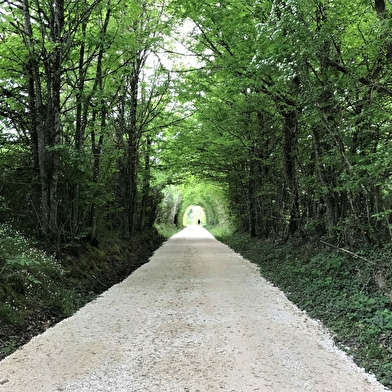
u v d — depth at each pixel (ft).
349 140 26.71
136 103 62.75
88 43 34.63
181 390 12.20
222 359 14.88
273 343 16.83
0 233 25.27
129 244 58.49
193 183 97.19
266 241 58.44
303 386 12.60
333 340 17.35
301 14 23.27
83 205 34.94
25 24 31.45
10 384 12.78
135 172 65.36
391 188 24.77
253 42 33.53
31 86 33.86
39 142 31.96
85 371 13.75
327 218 33.24
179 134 62.39
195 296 26.99
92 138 40.01
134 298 26.76
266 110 44.47
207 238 107.86
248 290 29.27
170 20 42.14
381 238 27.12
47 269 25.86
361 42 29.48
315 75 27.89
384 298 19.75
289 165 44.55
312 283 27.30
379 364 14.16
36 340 17.39
